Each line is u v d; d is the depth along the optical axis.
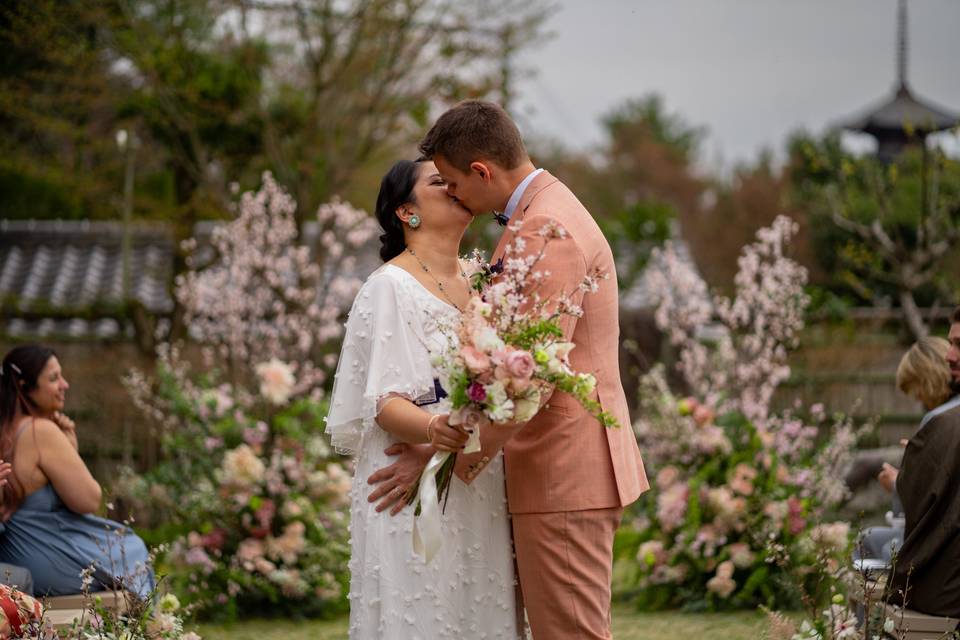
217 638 5.66
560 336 3.02
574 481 3.24
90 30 11.30
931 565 3.86
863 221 14.20
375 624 3.28
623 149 34.91
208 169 11.44
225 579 6.12
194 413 6.68
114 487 7.30
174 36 11.16
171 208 11.66
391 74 11.24
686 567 6.32
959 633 3.64
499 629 3.34
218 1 10.98
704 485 6.36
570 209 3.26
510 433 3.10
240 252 7.95
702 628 5.71
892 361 10.30
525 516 3.29
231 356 8.00
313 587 6.30
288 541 6.20
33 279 13.49
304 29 10.98
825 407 9.62
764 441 6.47
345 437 3.38
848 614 3.80
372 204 12.48
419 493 3.13
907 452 3.99
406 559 3.26
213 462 6.46
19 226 14.66
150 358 9.77
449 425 3.04
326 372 9.51
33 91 11.80
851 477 7.73
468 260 3.60
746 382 7.18
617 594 6.72
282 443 6.49
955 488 3.83
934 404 4.63
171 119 11.30
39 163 11.89
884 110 17.42
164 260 13.82
